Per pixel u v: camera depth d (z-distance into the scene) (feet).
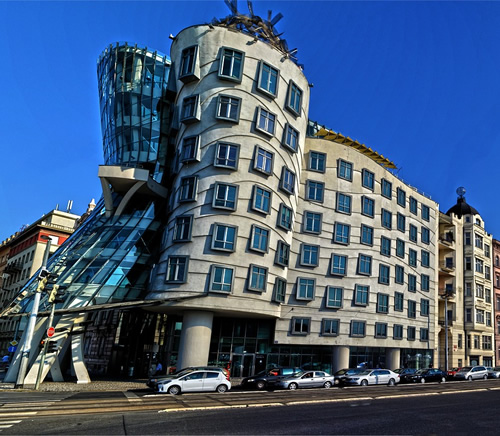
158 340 121.60
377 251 144.36
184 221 104.42
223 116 108.17
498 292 202.49
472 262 187.93
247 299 103.35
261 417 51.78
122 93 130.62
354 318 132.77
